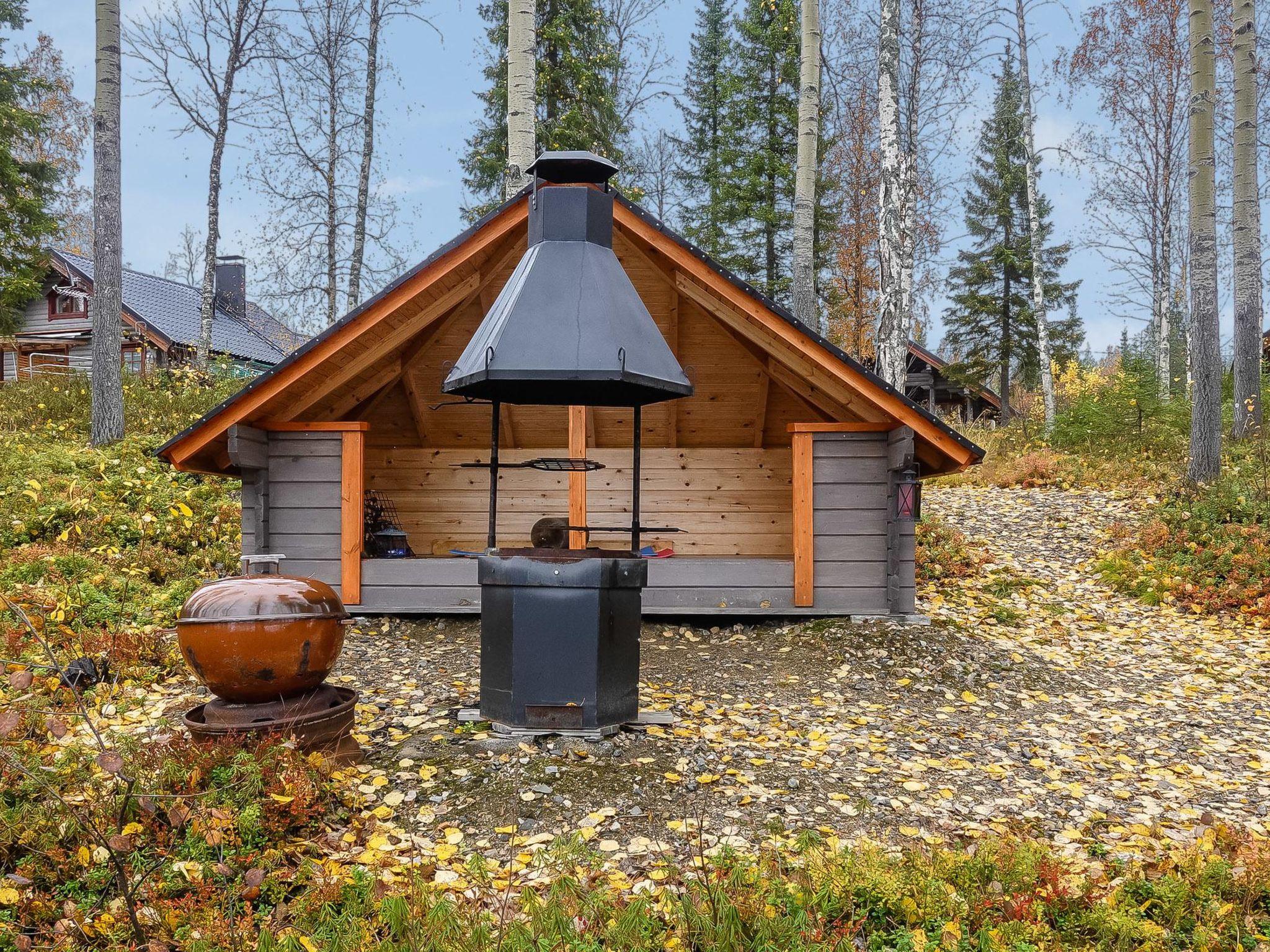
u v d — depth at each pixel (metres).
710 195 33.84
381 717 6.05
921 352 33.66
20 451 12.59
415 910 3.55
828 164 30.89
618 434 10.67
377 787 4.90
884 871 3.85
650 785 5.03
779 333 8.18
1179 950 3.57
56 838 4.03
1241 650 8.74
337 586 8.71
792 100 28.48
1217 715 7.07
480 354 5.42
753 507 10.78
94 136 14.15
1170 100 27.38
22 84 22.86
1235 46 16.23
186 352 28.73
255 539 8.61
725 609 8.71
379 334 8.48
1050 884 3.83
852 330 34.09
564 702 5.66
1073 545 12.41
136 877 3.81
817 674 7.47
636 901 3.57
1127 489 14.50
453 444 10.80
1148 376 18.80
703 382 9.96
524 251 8.74
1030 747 6.22
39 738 5.23
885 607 8.74
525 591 5.68
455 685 6.79
